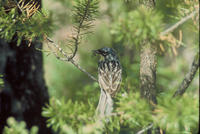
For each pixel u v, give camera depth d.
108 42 12.25
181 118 3.29
